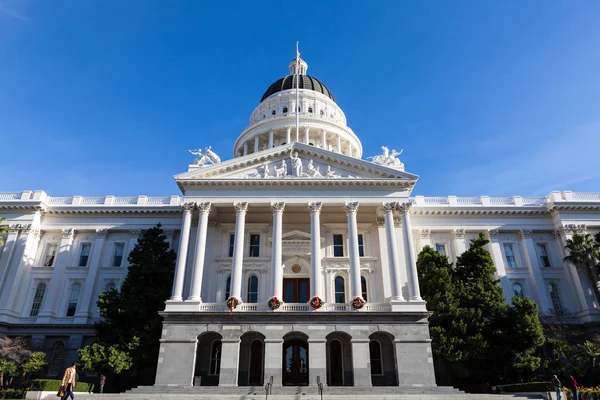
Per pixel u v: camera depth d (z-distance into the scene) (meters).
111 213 54.75
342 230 47.72
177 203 55.53
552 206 53.25
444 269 42.53
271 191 44.06
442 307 39.91
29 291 51.28
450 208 53.84
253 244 47.44
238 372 38.34
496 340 39.44
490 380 41.41
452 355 37.84
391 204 43.47
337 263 45.56
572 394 31.70
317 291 39.72
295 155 46.34
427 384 35.84
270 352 36.88
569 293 50.84
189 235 44.66
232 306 38.50
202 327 37.84
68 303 51.00
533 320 38.78
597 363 39.97
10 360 42.47
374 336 40.12
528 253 52.56
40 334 48.66
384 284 43.53
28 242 52.09
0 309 48.28
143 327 40.19
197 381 37.38
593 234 52.34
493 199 56.03
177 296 39.44
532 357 38.41
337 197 43.84
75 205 54.97
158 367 36.28
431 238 53.69
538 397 31.92
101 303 41.59
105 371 39.88
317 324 37.91
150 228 49.44
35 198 54.69
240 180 43.84
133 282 42.66
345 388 34.12
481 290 41.31
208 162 48.06
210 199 43.62
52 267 52.47
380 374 39.53
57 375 46.81
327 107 81.00
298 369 40.38
